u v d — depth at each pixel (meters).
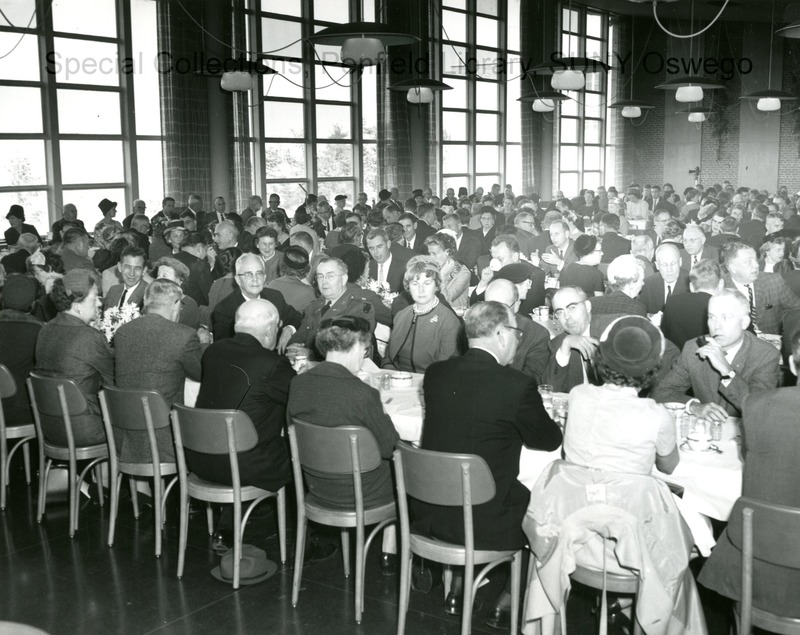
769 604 2.27
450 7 16.55
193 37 11.74
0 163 10.50
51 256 6.54
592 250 5.57
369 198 15.38
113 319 4.82
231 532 3.80
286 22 13.55
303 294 5.16
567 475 2.47
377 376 3.94
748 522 2.15
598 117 21.52
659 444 2.48
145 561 3.57
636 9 19.86
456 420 2.72
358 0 14.56
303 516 3.15
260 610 3.14
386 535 3.43
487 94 17.81
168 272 4.98
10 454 4.14
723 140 20.81
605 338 2.51
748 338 3.37
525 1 17.83
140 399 3.43
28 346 4.18
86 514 4.08
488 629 2.98
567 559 2.45
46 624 3.04
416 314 4.26
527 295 5.43
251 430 3.20
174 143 11.75
